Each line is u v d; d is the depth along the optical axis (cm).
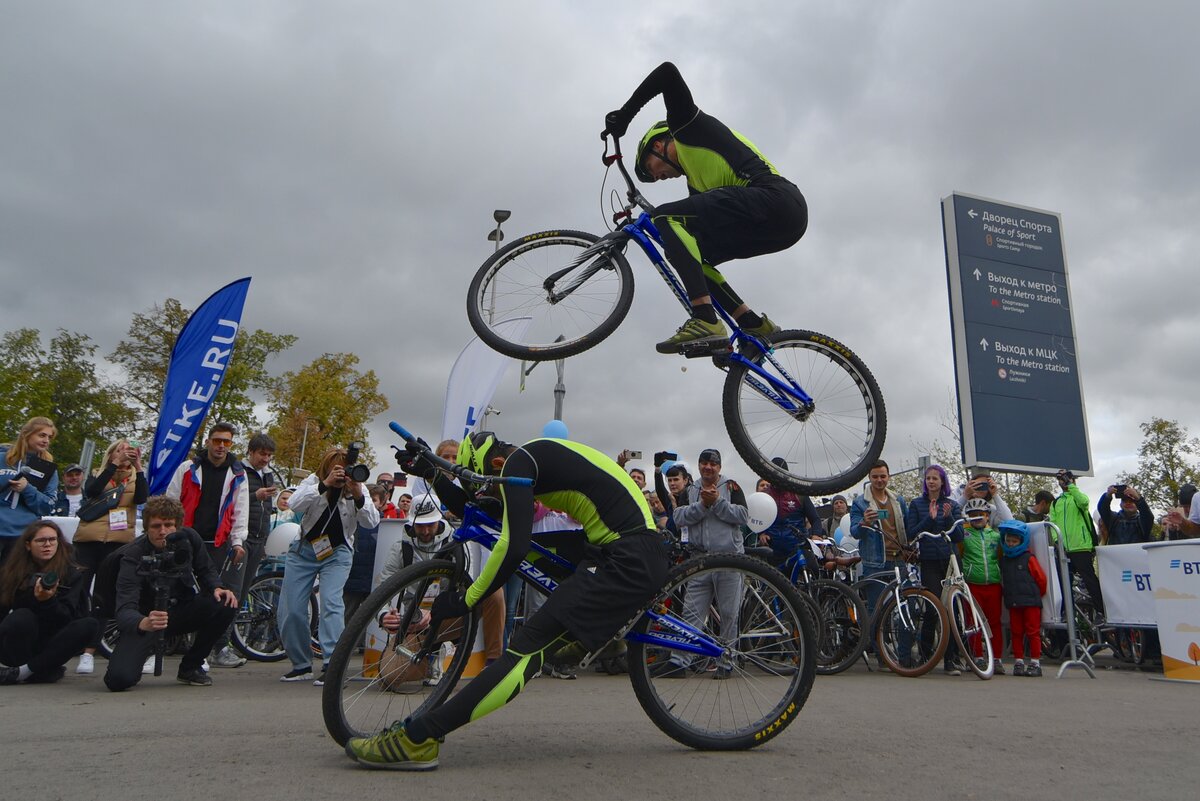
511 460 333
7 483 661
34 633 562
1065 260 1354
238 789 268
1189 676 653
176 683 588
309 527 586
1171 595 673
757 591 375
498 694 304
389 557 605
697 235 401
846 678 673
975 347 1263
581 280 433
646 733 392
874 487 781
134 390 3466
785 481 405
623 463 797
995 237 1320
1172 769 321
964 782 296
